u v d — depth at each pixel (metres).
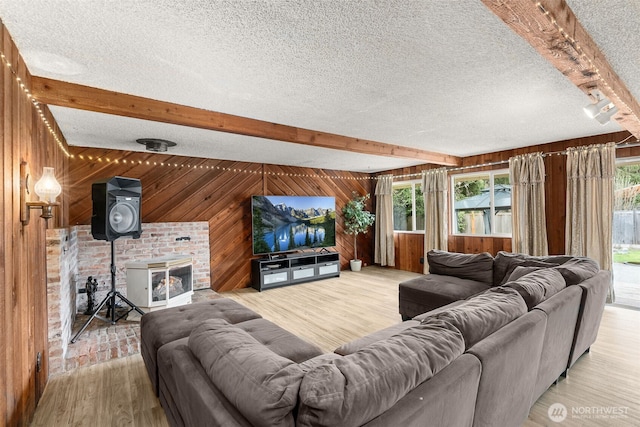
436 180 5.81
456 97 2.62
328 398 0.89
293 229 5.77
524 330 1.53
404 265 6.62
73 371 2.54
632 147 3.79
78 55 1.86
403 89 2.44
